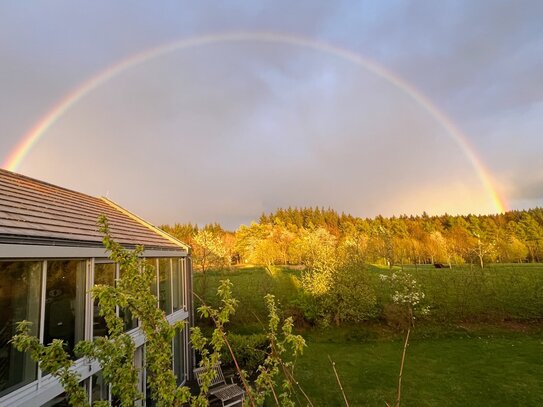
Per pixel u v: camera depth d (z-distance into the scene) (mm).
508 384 10172
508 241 36062
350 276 17125
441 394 9703
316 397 9656
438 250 33438
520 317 16500
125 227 10219
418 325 16469
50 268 5082
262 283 19344
